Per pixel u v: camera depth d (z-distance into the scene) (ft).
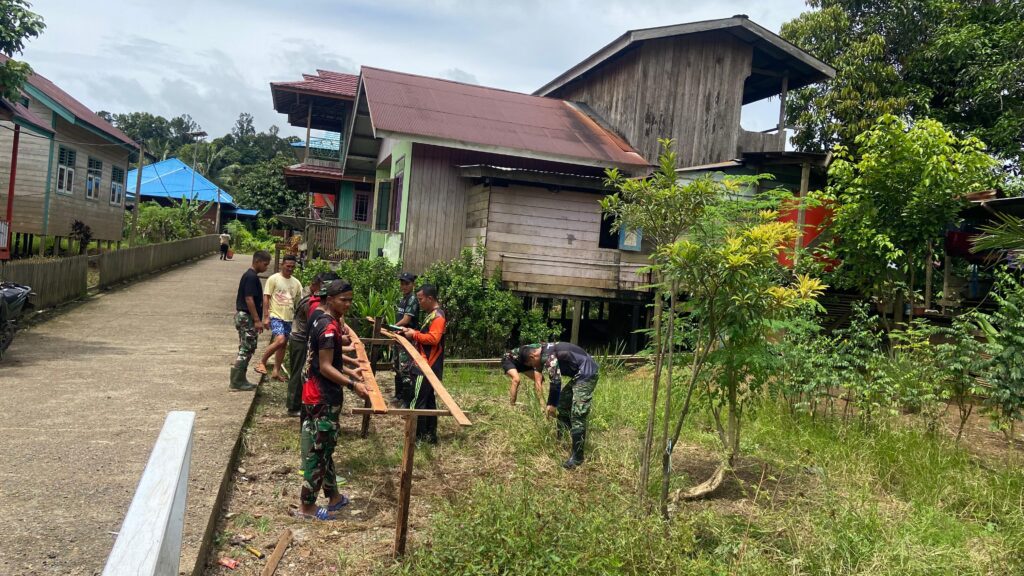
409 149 47.91
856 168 36.52
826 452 21.21
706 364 19.54
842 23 67.00
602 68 63.00
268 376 28.53
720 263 15.15
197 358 31.37
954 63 61.62
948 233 39.32
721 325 15.97
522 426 22.24
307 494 15.47
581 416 19.86
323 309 16.01
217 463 16.96
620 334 55.42
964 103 62.59
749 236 14.98
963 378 24.47
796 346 24.68
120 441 18.65
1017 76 54.85
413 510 16.24
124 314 43.45
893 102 60.75
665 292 17.25
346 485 17.71
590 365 20.49
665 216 16.19
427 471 19.13
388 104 49.55
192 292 56.90
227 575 12.70
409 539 14.51
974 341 24.62
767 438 22.77
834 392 31.27
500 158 49.14
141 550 5.25
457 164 48.62
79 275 48.26
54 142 65.57
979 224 39.01
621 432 23.90
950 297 43.19
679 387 22.52
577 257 46.78
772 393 24.39
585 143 50.80
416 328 25.07
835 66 65.16
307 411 15.55
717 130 59.52
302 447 15.61
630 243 47.62
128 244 97.30
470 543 12.81
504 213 45.44
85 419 20.58
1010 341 23.91
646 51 57.93
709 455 21.56
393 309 36.91
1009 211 35.35
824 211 40.47
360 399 27.89
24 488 14.93
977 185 34.42
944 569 13.17
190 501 14.49
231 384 25.59
